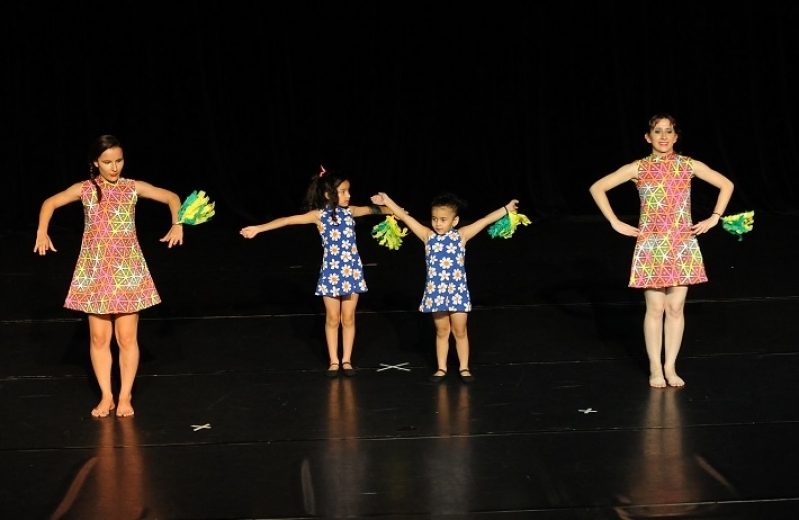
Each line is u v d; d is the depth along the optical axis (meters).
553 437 5.27
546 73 11.97
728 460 4.94
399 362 6.55
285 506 4.54
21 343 7.04
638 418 5.51
